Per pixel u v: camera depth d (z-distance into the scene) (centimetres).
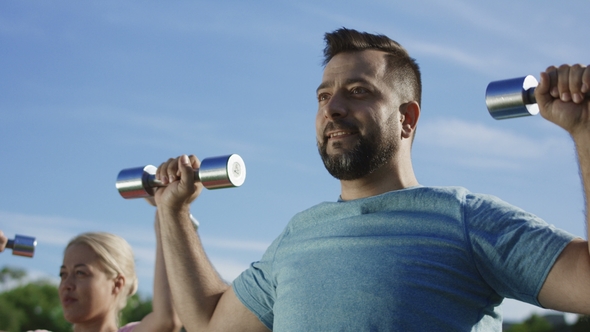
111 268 393
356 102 283
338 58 297
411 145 297
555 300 223
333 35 304
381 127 281
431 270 237
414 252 241
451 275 237
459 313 236
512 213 239
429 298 234
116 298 396
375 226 255
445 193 252
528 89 234
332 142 279
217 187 293
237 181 291
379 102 285
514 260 229
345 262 250
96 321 388
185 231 314
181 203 310
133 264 411
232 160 289
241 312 297
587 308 215
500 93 235
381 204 261
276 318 261
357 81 286
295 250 272
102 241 397
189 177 300
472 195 251
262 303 289
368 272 242
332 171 281
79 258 389
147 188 321
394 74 295
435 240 241
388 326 231
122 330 373
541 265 224
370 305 236
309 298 250
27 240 388
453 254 238
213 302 309
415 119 297
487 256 235
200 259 316
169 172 305
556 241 224
